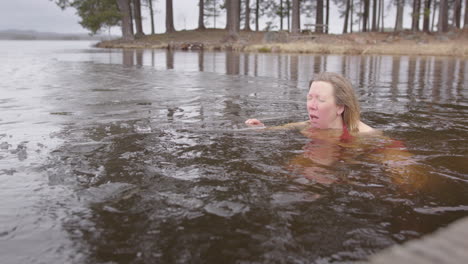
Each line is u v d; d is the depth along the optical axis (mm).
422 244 913
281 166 2033
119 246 1201
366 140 2656
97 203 1540
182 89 5906
